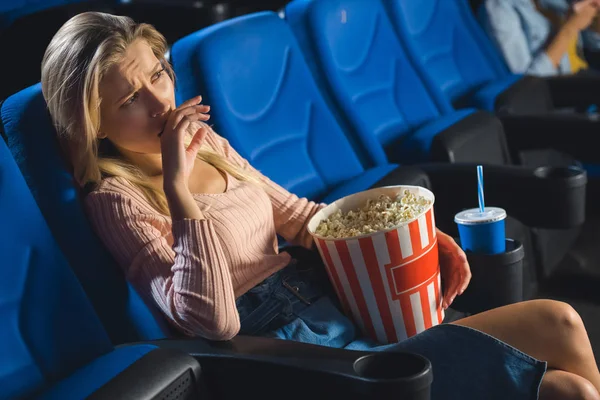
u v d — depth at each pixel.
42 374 1.25
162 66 1.52
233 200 1.54
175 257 1.33
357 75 2.45
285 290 1.49
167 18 3.04
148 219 1.42
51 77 1.36
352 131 2.28
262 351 1.20
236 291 1.46
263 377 1.16
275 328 1.43
